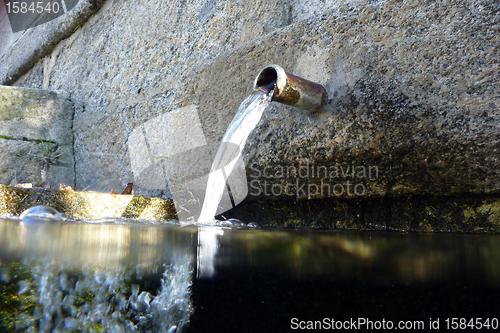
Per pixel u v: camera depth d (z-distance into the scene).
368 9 1.46
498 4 1.16
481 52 1.18
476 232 1.30
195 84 2.20
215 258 0.78
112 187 2.95
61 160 3.33
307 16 1.80
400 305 0.54
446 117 1.23
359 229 1.55
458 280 0.64
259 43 1.84
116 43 3.08
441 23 1.27
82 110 3.38
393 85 1.36
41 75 4.16
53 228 1.13
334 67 1.52
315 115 1.57
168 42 2.55
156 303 0.55
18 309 0.48
